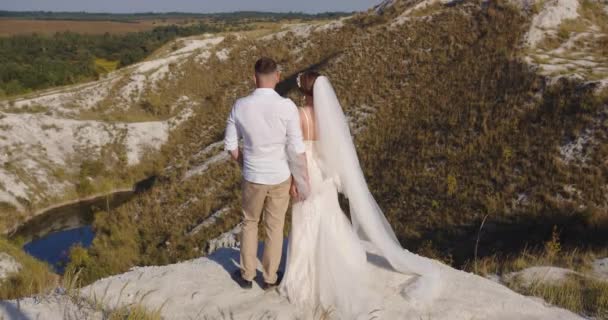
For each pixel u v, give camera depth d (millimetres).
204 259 5867
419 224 17328
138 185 37031
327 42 41969
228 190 26312
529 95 20984
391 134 24562
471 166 19219
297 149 4461
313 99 4699
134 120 42938
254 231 4930
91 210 33719
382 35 33625
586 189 15844
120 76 47750
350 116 27891
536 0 27844
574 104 19234
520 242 14406
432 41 30391
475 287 5297
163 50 55750
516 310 5008
